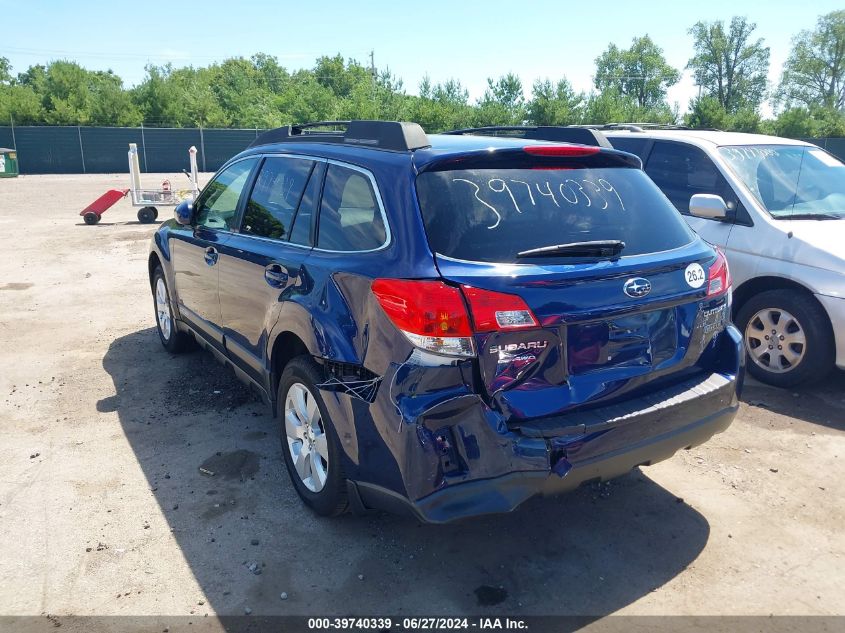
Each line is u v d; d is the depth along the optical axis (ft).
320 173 12.05
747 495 12.54
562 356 9.30
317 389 10.60
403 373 8.95
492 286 8.82
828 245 16.47
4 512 11.83
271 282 12.13
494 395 8.93
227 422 15.52
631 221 10.71
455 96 186.19
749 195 18.17
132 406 16.40
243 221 14.23
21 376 18.38
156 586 9.98
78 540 11.05
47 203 64.95
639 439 9.70
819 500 12.37
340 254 10.66
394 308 9.10
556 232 9.85
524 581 10.15
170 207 61.93
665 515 11.90
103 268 32.78
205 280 15.56
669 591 9.96
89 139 131.64
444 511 8.84
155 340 21.47
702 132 21.40
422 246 9.22
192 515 11.80
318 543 11.03
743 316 17.89
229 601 9.68
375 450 9.47
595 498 12.46
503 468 8.89
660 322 10.25
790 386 17.20
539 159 10.68
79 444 14.43
